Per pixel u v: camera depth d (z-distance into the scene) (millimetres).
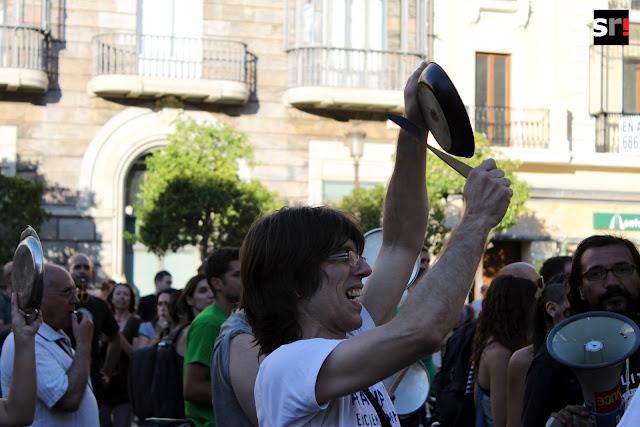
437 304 2926
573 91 26656
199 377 6516
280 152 24484
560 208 26672
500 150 25531
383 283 3824
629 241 5051
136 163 24031
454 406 7410
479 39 26203
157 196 20750
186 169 20766
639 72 26797
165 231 20500
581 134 26672
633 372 4480
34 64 22703
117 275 23234
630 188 27047
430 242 22781
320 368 2996
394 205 3867
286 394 3033
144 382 8180
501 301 6469
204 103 24031
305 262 3229
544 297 5816
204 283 8453
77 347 6172
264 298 3277
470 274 2965
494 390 6406
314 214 3283
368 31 24625
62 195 23125
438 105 3162
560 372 4730
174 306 9242
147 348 8297
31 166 23000
